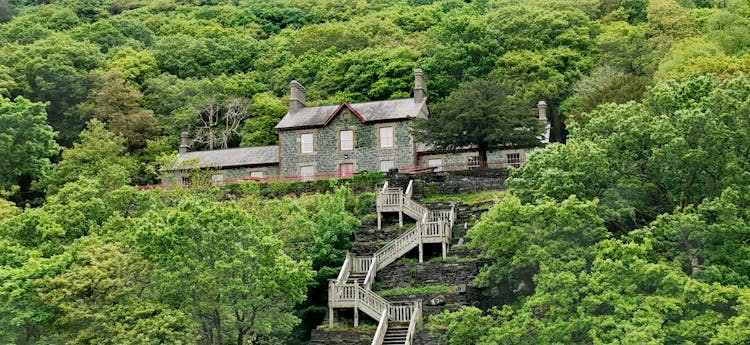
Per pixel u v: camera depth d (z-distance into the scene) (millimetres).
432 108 67375
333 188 63375
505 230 37562
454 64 94938
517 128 66688
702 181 39531
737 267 35125
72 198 47125
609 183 40719
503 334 33656
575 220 36156
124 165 74250
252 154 74875
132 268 37375
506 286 43781
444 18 122125
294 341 45281
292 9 147875
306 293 47344
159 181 77062
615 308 32594
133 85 100000
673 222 35188
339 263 49312
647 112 41719
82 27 125000
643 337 30172
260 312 39406
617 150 40531
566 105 81875
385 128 71000
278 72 108250
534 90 85375
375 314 43938
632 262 33719
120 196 48562
